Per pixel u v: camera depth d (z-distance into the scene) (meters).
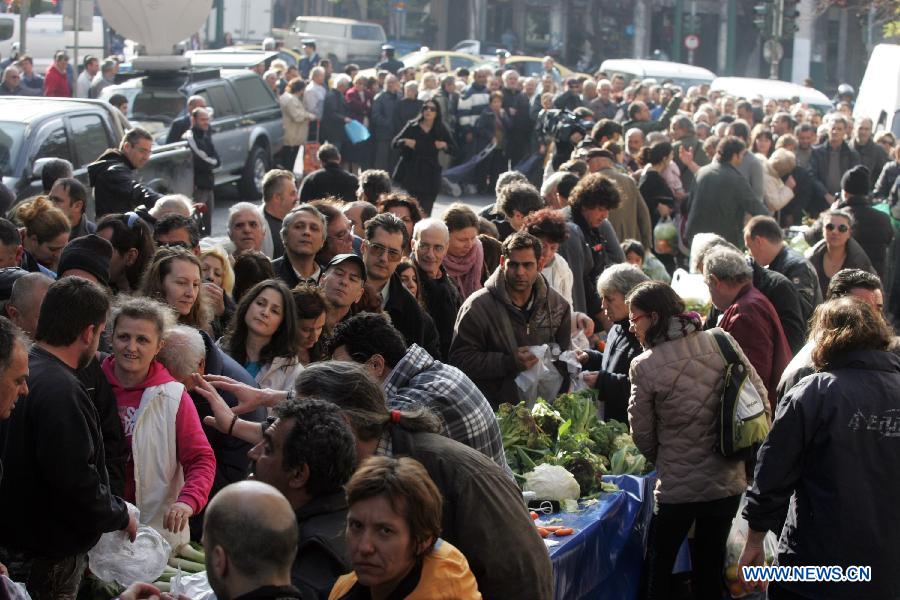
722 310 8.79
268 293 6.98
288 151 26.77
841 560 5.89
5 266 7.80
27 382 5.26
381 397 4.94
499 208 11.82
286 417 4.46
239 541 3.64
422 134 20.67
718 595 7.55
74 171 16.17
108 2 23.39
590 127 18.47
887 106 26.31
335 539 4.37
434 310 9.42
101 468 5.45
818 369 6.15
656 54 69.31
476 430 5.58
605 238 11.78
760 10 39.31
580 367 8.66
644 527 7.92
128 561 5.60
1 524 5.32
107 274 7.42
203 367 6.38
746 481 7.52
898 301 16.77
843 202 14.92
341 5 74.00
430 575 4.20
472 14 72.88
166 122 22.72
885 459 5.91
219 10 58.34
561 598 6.44
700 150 20.77
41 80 31.34
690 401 7.18
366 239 8.41
